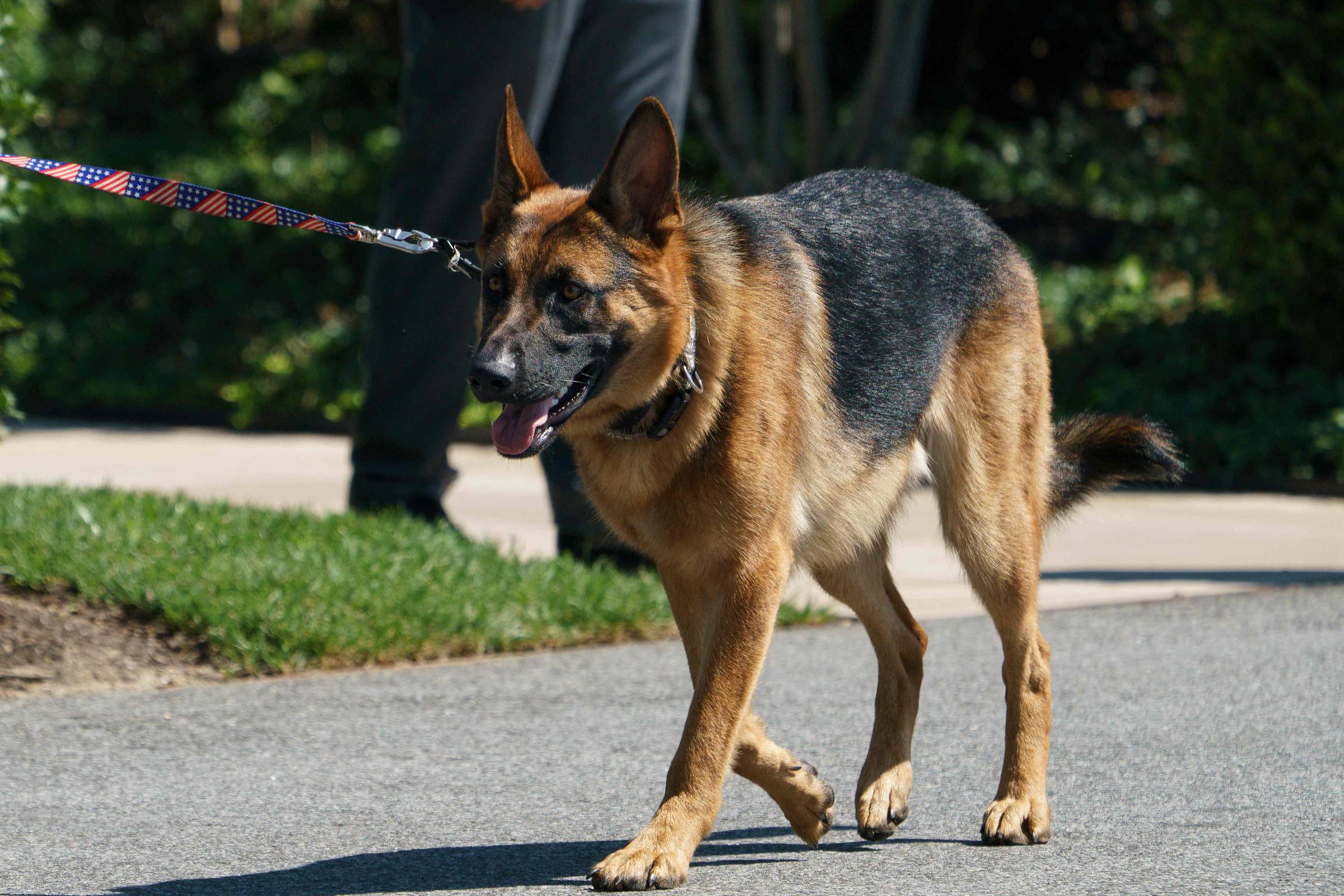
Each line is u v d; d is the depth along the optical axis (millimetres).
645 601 11547
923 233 8062
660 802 7562
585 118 12844
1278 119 19016
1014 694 7484
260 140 30516
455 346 13109
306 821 7234
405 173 12867
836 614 12125
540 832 7094
